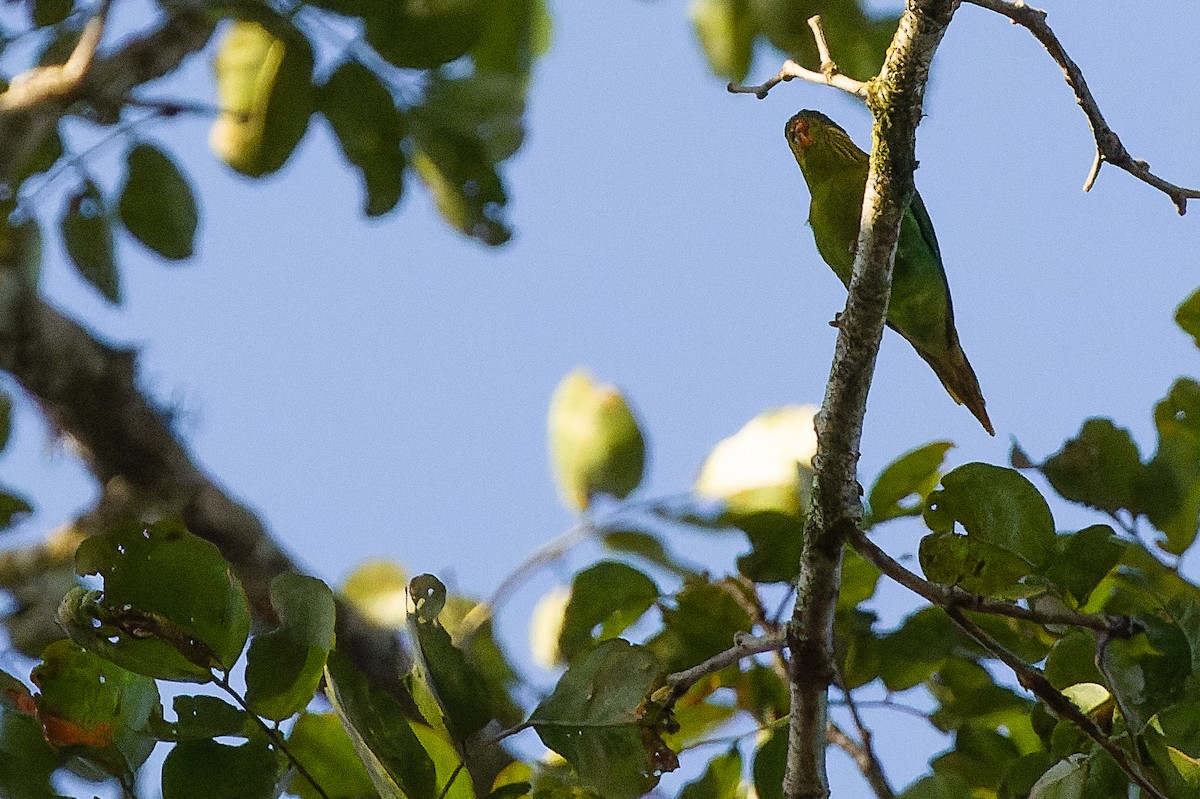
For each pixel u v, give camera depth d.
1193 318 8.41
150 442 12.18
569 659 8.48
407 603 6.93
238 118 10.43
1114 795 6.67
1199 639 6.87
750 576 8.39
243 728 6.68
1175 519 7.87
